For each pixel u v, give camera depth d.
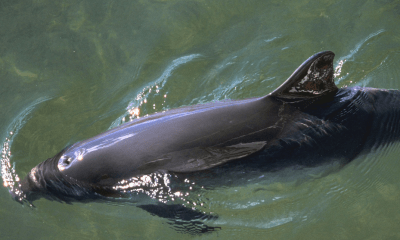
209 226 10.83
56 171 10.43
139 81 14.38
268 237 10.80
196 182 9.98
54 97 14.09
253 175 10.13
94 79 14.53
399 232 10.84
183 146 9.85
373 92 11.38
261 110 10.31
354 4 15.98
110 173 9.98
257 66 14.46
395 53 14.37
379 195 11.43
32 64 14.98
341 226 10.94
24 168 12.30
